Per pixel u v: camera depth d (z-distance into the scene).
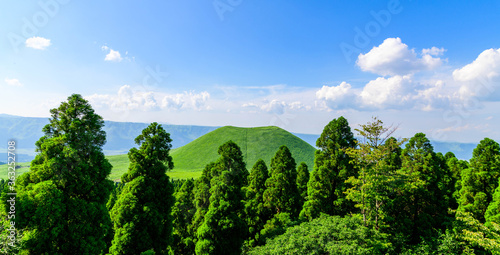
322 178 30.86
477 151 32.06
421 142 30.55
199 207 29.34
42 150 17.47
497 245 19.23
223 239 24.84
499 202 24.25
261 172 37.75
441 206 28.66
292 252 16.89
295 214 33.28
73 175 16.97
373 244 18.42
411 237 26.53
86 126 18.77
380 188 23.25
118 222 21.16
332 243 17.30
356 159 25.72
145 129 24.47
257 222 31.72
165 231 23.42
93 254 16.86
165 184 23.97
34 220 14.83
